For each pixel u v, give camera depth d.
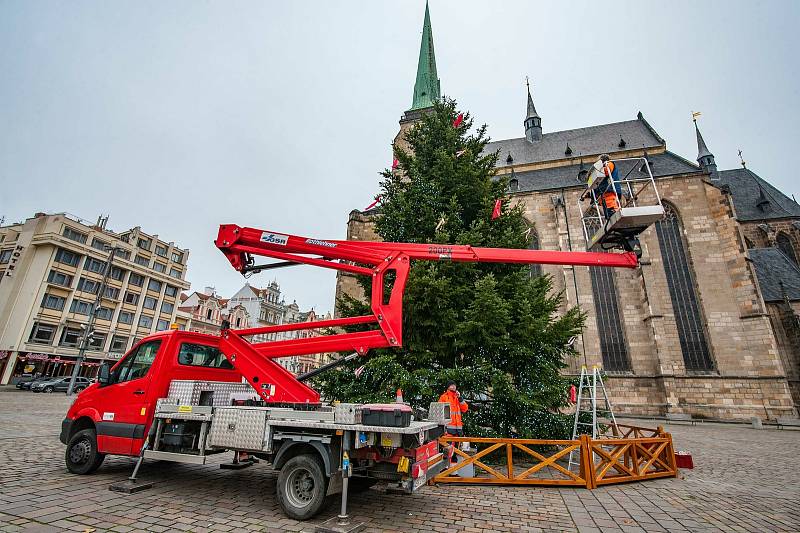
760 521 6.04
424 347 11.18
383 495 7.04
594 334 31.55
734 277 30.27
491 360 11.25
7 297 43.03
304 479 5.79
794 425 24.16
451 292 11.08
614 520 5.93
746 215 43.00
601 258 7.54
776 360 27.61
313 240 7.70
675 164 37.78
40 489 6.35
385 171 15.23
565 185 39.72
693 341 30.42
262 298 81.44
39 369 42.62
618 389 30.00
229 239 7.74
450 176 13.69
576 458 10.90
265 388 7.24
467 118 15.92
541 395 10.55
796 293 32.31
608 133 47.00
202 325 66.12
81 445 7.57
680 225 32.94
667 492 7.73
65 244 45.66
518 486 7.97
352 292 25.81
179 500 6.23
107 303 49.97
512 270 12.59
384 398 10.47
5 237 47.06
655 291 31.02
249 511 5.84
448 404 7.03
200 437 6.54
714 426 24.94
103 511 5.52
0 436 10.92
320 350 7.37
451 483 8.12
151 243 57.09
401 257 7.60
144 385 7.48
